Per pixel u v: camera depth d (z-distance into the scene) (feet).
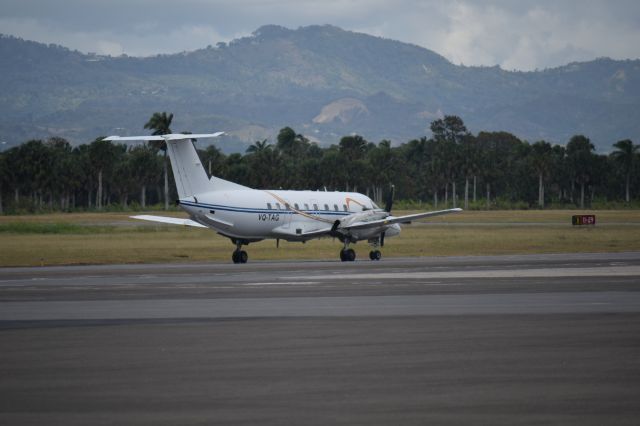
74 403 120.88
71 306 233.55
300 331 185.68
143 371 142.72
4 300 249.55
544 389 127.75
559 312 215.31
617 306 227.81
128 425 109.19
